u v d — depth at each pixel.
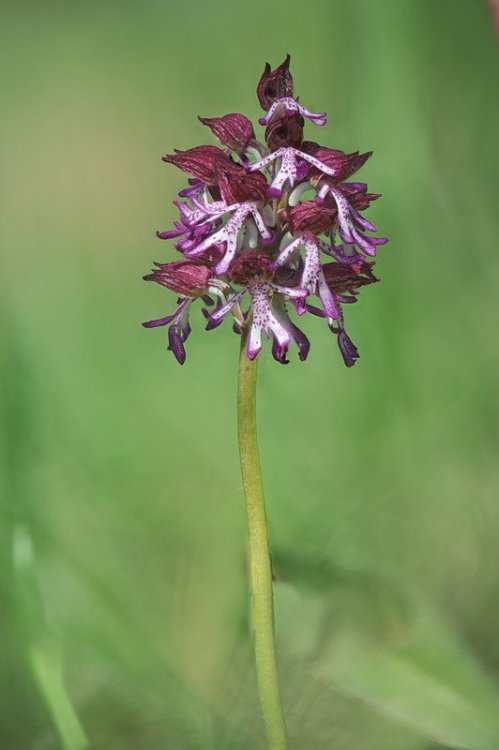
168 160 0.62
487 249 0.87
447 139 0.95
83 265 1.00
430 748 0.65
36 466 0.75
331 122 1.07
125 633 0.69
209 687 0.68
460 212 0.88
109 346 0.87
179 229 0.62
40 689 0.65
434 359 0.81
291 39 1.39
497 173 0.92
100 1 1.68
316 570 0.66
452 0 0.99
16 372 0.76
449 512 0.76
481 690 0.64
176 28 1.55
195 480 0.79
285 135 0.61
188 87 1.41
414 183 0.86
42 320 0.89
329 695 0.66
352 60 0.90
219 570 0.74
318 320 0.81
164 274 0.62
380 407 0.79
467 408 0.80
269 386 0.80
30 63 1.59
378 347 0.80
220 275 0.62
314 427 0.79
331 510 0.75
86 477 0.78
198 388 0.84
